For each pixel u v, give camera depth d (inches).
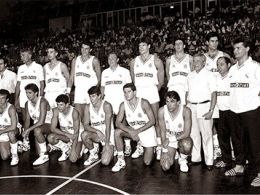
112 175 173.2
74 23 843.4
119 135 184.1
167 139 174.7
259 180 151.2
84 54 225.9
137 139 191.2
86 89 225.0
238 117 159.0
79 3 831.1
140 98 188.7
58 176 172.9
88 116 199.2
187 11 635.5
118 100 215.6
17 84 243.3
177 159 198.5
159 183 158.7
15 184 161.6
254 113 151.7
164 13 701.3
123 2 759.7
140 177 168.6
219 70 171.8
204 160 193.6
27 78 239.3
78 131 198.4
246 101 152.4
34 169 187.2
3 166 195.2
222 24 496.4
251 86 151.9
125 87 183.0
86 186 156.7
